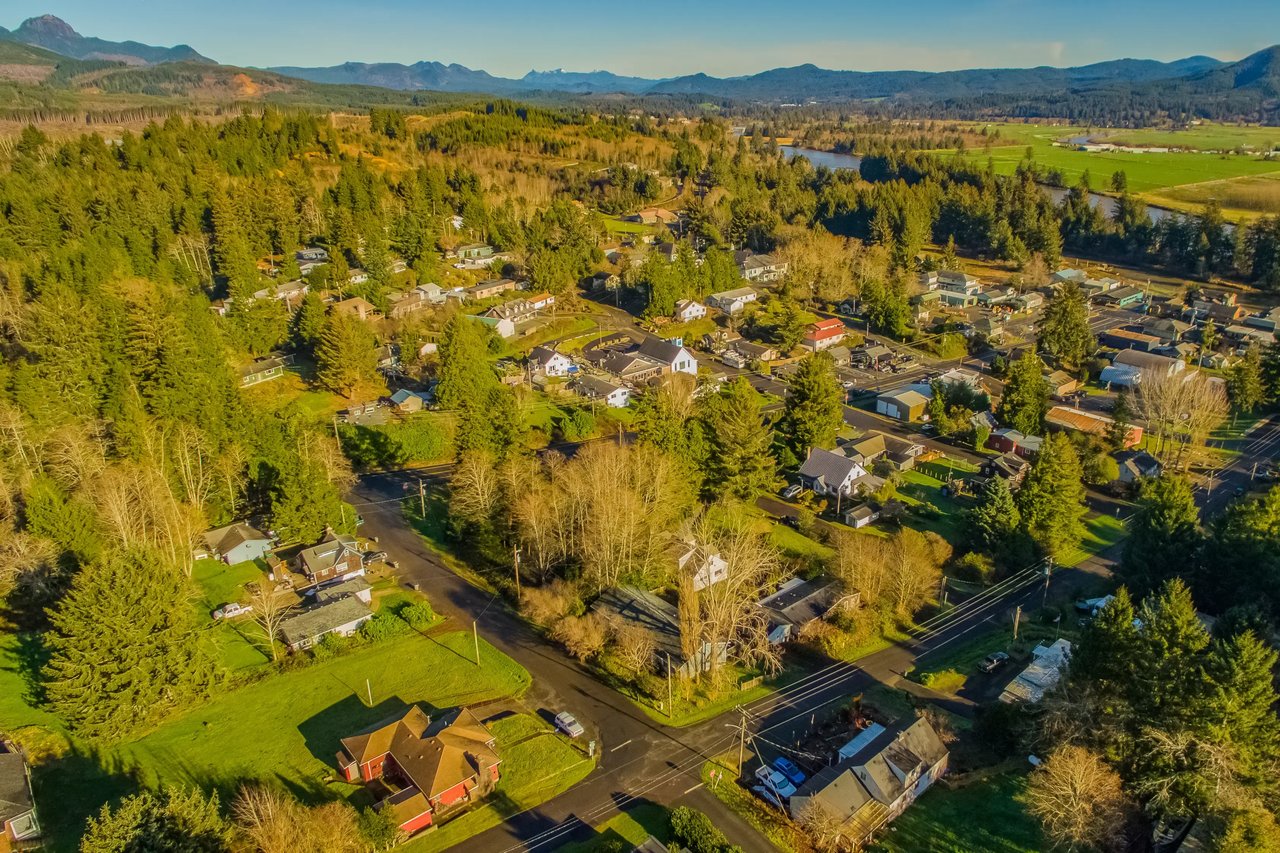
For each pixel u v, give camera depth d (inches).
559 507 2551.7
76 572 2284.7
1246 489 3208.7
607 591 2417.6
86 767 1772.9
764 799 1744.6
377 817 1583.4
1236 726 1533.0
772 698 2089.1
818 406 3356.3
